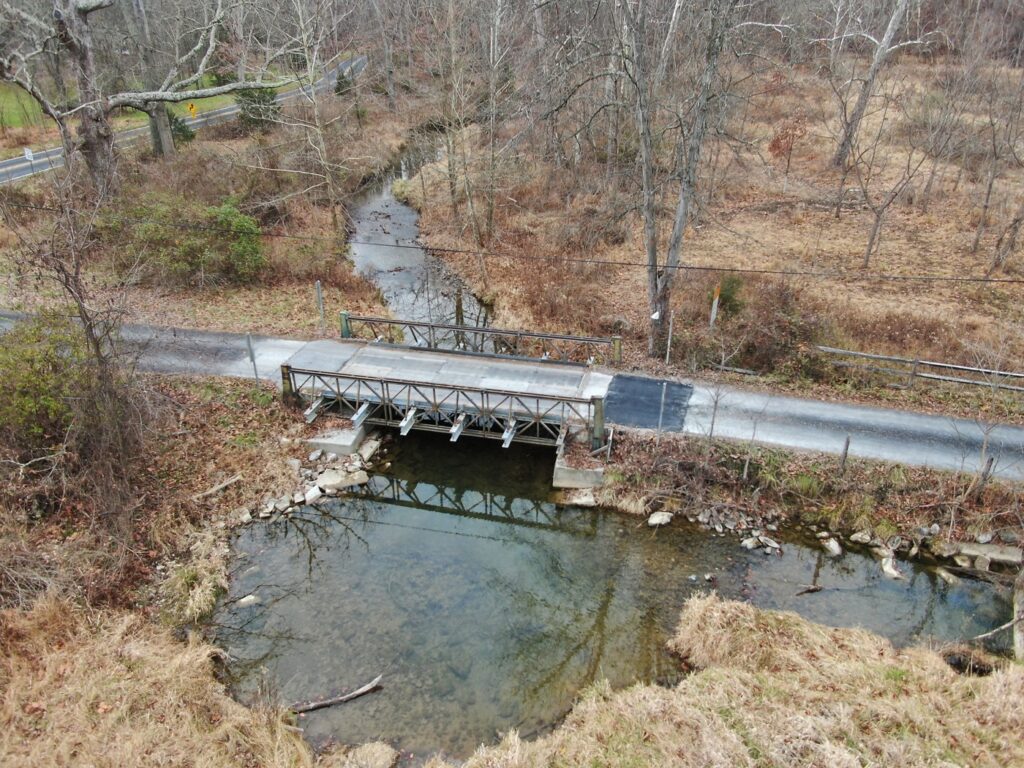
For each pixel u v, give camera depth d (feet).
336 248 93.40
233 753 32.91
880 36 137.59
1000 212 93.91
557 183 110.73
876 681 36.04
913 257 86.48
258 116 112.47
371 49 160.97
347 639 40.63
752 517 49.34
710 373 62.13
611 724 34.45
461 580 45.29
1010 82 104.83
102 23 135.54
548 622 41.91
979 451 51.65
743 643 38.58
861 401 58.08
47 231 60.18
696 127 58.29
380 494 53.26
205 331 69.15
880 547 46.73
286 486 52.16
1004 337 61.98
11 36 110.83
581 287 80.43
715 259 87.35
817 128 130.82
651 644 40.29
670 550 47.26
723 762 31.19
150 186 89.56
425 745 34.32
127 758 31.55
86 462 47.55
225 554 46.37
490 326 77.61
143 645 38.06
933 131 109.70
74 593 40.47
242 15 106.11
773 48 115.44
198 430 55.42
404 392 57.62
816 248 90.12
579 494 52.03
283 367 56.44
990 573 44.60
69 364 47.26
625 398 58.13
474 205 104.83
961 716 33.88
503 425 54.49
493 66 90.63
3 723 32.60
